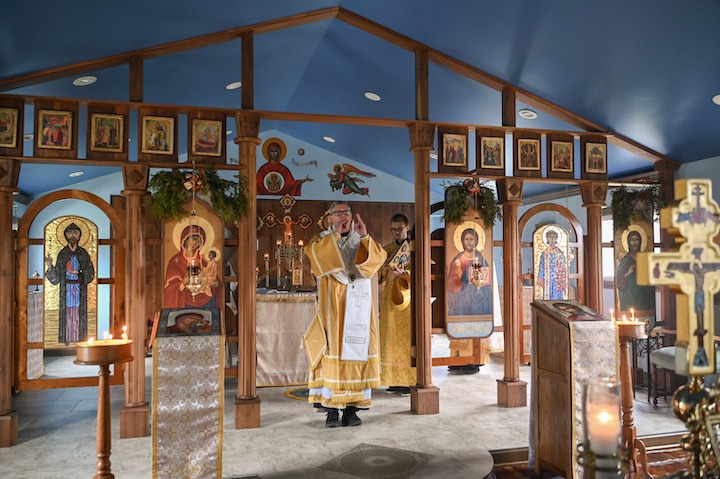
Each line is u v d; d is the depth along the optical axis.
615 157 7.50
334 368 5.26
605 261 8.87
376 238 11.98
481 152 6.13
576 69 5.61
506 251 6.22
